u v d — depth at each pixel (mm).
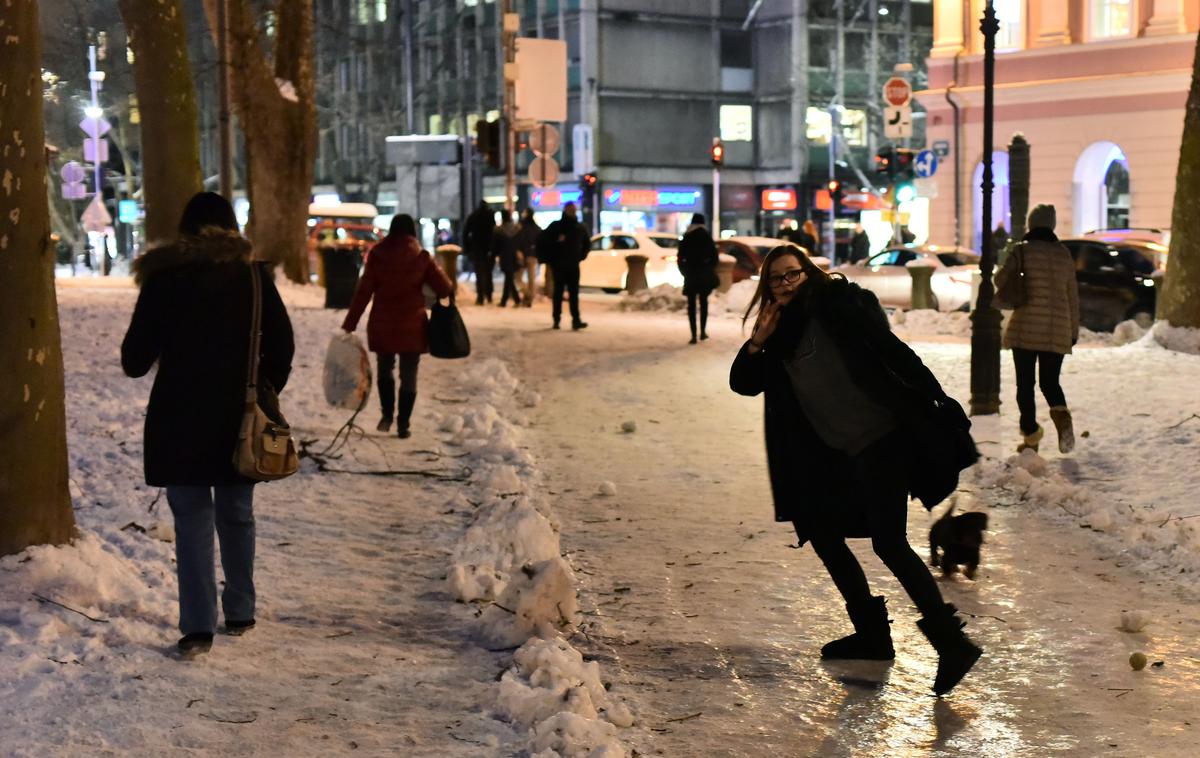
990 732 6238
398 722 6027
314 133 33688
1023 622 8016
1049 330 13055
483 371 18891
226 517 7227
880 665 7230
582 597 8445
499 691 6332
